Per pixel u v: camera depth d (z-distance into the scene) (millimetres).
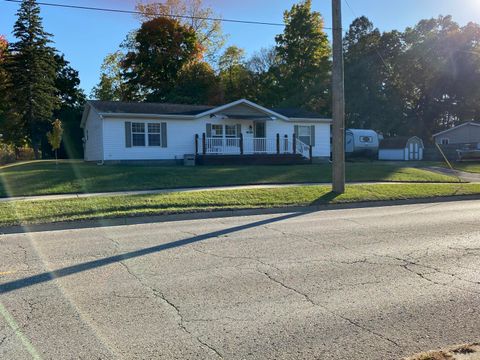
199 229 9633
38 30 40312
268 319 4430
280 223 10438
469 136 46000
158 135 26062
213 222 10703
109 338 4016
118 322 4371
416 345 3854
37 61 39969
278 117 29156
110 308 4746
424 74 56969
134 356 3676
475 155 34250
